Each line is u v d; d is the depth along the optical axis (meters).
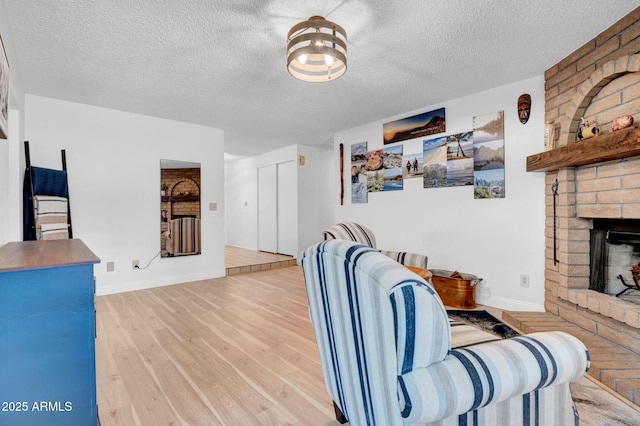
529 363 0.89
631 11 1.88
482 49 2.32
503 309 2.99
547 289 2.66
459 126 3.30
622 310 1.90
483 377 0.83
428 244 3.59
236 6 1.80
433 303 0.81
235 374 1.86
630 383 1.58
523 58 2.46
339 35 2.05
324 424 1.43
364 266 0.90
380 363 0.88
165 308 3.09
